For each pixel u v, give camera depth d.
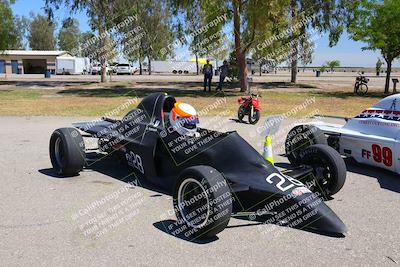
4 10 34.47
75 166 7.05
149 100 6.96
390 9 24.80
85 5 33.62
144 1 41.16
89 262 4.25
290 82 39.81
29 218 5.36
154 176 6.49
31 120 14.08
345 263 4.34
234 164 5.42
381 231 5.19
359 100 22.91
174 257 4.40
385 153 7.58
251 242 4.80
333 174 6.18
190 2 26.55
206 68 26.73
